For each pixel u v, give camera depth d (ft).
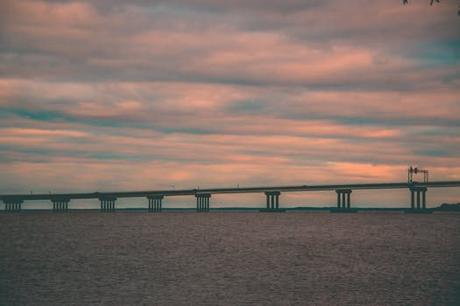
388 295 251.19
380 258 388.16
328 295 250.98
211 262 363.35
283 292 257.14
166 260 375.25
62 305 231.71
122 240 552.00
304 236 616.39
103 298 244.63
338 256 400.88
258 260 374.43
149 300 240.53
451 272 319.27
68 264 354.95
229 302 237.25
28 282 284.41
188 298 244.01
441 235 638.53
